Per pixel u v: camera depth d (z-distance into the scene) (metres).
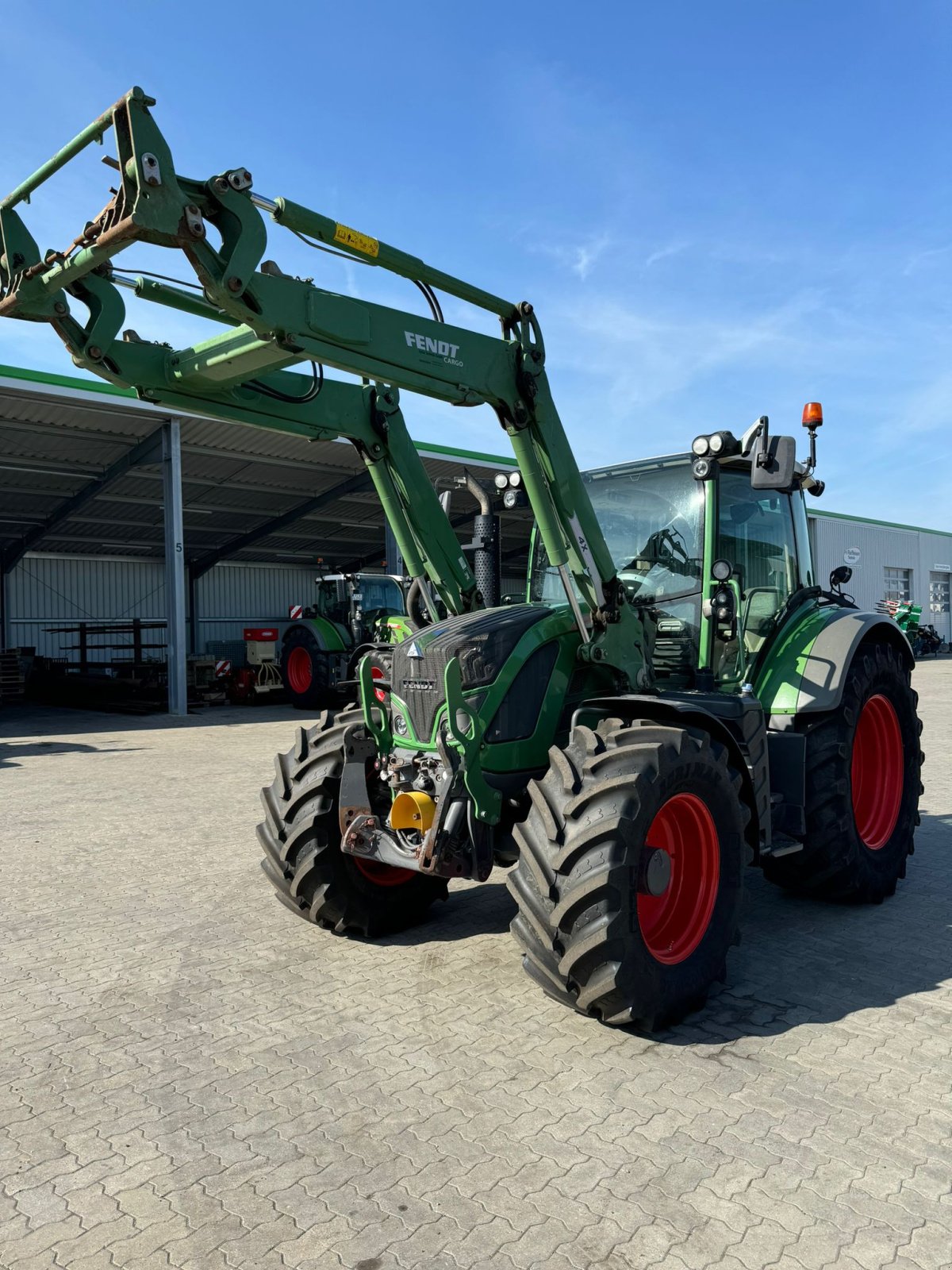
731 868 3.40
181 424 15.26
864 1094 2.71
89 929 4.32
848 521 31.25
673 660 4.59
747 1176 2.29
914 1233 2.07
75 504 18.41
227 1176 2.33
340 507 21.42
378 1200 2.21
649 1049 3.03
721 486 4.57
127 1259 2.02
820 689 4.39
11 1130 2.57
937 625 36.03
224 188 2.78
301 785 4.08
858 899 4.62
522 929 3.17
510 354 3.73
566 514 3.85
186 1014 3.34
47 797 7.84
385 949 4.03
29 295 3.05
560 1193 2.23
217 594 24.52
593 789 3.07
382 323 3.30
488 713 3.63
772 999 3.45
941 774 8.50
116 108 2.58
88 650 22.14
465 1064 2.93
